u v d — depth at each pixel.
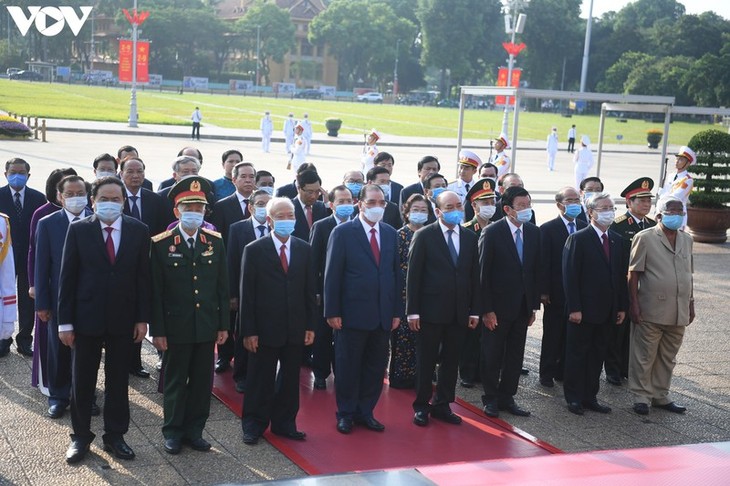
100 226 5.53
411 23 114.12
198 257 5.77
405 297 7.55
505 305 6.91
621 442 6.54
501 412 7.14
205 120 50.72
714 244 16.91
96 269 5.47
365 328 6.34
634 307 7.31
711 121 82.62
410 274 6.55
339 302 6.38
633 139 60.38
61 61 112.31
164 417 5.86
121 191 5.56
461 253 6.58
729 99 81.00
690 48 101.50
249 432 6.04
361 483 2.57
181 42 106.06
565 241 7.98
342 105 85.69
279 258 6.01
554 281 7.95
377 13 112.50
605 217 7.21
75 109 50.66
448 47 106.81
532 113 94.12
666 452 2.88
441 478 2.62
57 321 5.70
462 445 6.21
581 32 105.94
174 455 5.71
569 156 42.16
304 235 7.96
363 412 6.49
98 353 5.61
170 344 5.70
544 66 106.00
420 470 2.69
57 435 5.94
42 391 6.74
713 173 16.91
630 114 90.81
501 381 7.10
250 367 6.09
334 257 6.39
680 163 13.09
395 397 7.39
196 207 5.71
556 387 8.00
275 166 28.03
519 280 6.94
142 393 6.97
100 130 36.12
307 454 5.85
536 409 7.29
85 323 5.44
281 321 5.98
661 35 103.69
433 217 8.47
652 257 7.28
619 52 104.19
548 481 2.59
